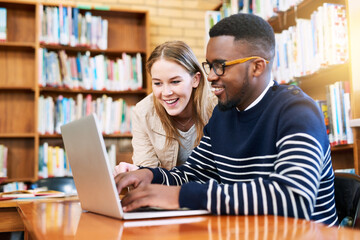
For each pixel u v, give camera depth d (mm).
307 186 809
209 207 823
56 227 757
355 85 2057
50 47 3543
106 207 887
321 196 1025
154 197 848
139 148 1912
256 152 1109
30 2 3498
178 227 703
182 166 1324
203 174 1323
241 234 602
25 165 3574
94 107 3576
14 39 3652
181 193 846
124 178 1049
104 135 3543
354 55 2070
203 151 1322
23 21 3695
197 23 4242
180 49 1622
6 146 3553
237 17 1048
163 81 1611
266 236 575
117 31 3957
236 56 1023
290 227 651
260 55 1046
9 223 1395
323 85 2592
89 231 702
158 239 595
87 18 3607
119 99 3631
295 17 2465
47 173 3410
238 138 1162
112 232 681
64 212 1033
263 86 1089
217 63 1036
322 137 928
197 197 832
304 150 871
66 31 3523
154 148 1882
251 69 1045
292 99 1021
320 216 1024
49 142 3594
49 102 3453
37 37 3463
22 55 3682
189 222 754
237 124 1172
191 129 1840
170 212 843
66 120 3480
